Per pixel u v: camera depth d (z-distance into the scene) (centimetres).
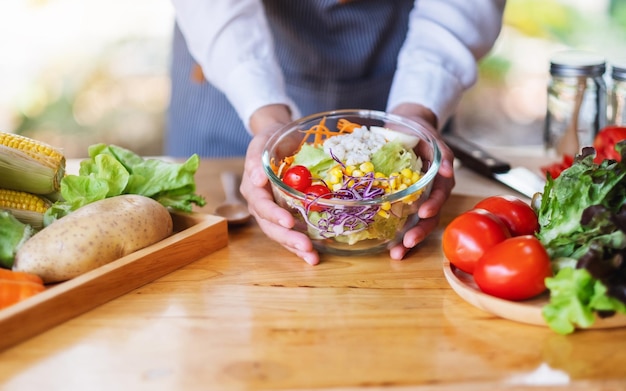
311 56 176
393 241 116
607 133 136
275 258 119
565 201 98
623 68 150
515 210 108
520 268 94
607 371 86
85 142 329
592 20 372
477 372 86
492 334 95
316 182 109
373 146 111
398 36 180
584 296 89
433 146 114
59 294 97
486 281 97
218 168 164
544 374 86
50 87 337
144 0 378
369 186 106
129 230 107
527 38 373
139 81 347
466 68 155
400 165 110
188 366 88
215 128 194
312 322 98
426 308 102
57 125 329
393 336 95
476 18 158
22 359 90
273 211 112
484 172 155
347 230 108
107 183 116
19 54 346
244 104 144
